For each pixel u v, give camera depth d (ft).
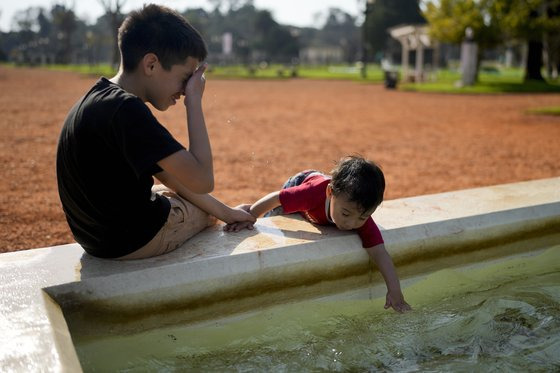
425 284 8.64
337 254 7.83
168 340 6.81
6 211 15.30
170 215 7.25
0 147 26.27
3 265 6.82
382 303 8.13
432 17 88.74
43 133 31.68
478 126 37.47
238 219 8.27
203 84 7.20
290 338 7.04
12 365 4.83
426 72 110.22
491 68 165.99
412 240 8.45
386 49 267.59
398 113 46.96
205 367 6.37
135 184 6.70
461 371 6.30
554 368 6.37
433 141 30.60
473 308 7.91
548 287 8.68
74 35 315.58
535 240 9.69
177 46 6.66
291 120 41.60
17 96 59.88
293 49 329.52
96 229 6.77
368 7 129.59
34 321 5.54
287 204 8.41
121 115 6.28
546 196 10.25
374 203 7.33
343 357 6.62
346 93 74.43
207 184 6.93
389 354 6.71
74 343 6.37
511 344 6.91
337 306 7.86
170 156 6.43
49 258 7.07
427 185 19.44
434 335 7.15
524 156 25.64
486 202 9.82
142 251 7.03
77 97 59.82
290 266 7.50
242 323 7.25
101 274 6.59
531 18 85.05
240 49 318.24
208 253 7.30
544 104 54.90
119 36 6.86
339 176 7.53
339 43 404.16
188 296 6.89
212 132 34.17
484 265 9.24
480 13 85.56
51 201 16.61
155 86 6.89
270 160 24.49
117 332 6.59
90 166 6.45
